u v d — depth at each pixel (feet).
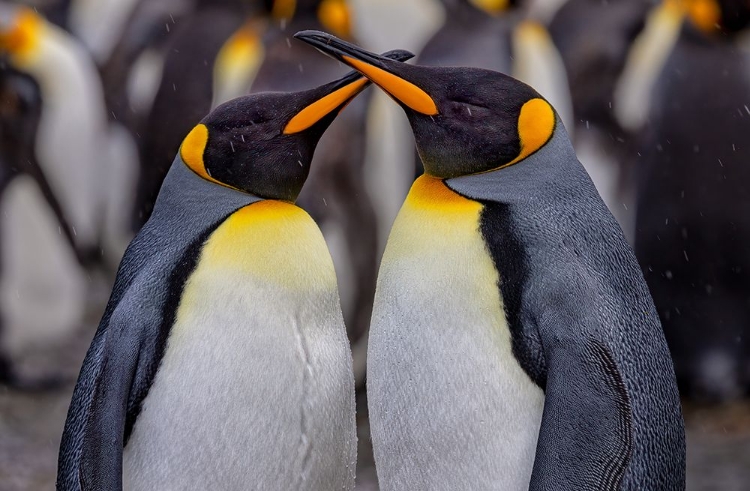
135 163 56.08
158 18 60.08
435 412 20.18
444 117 20.45
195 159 21.30
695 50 44.45
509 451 19.94
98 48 65.77
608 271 20.04
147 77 59.06
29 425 38.65
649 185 45.09
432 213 20.43
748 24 44.19
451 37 44.27
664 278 44.83
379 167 41.32
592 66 51.11
